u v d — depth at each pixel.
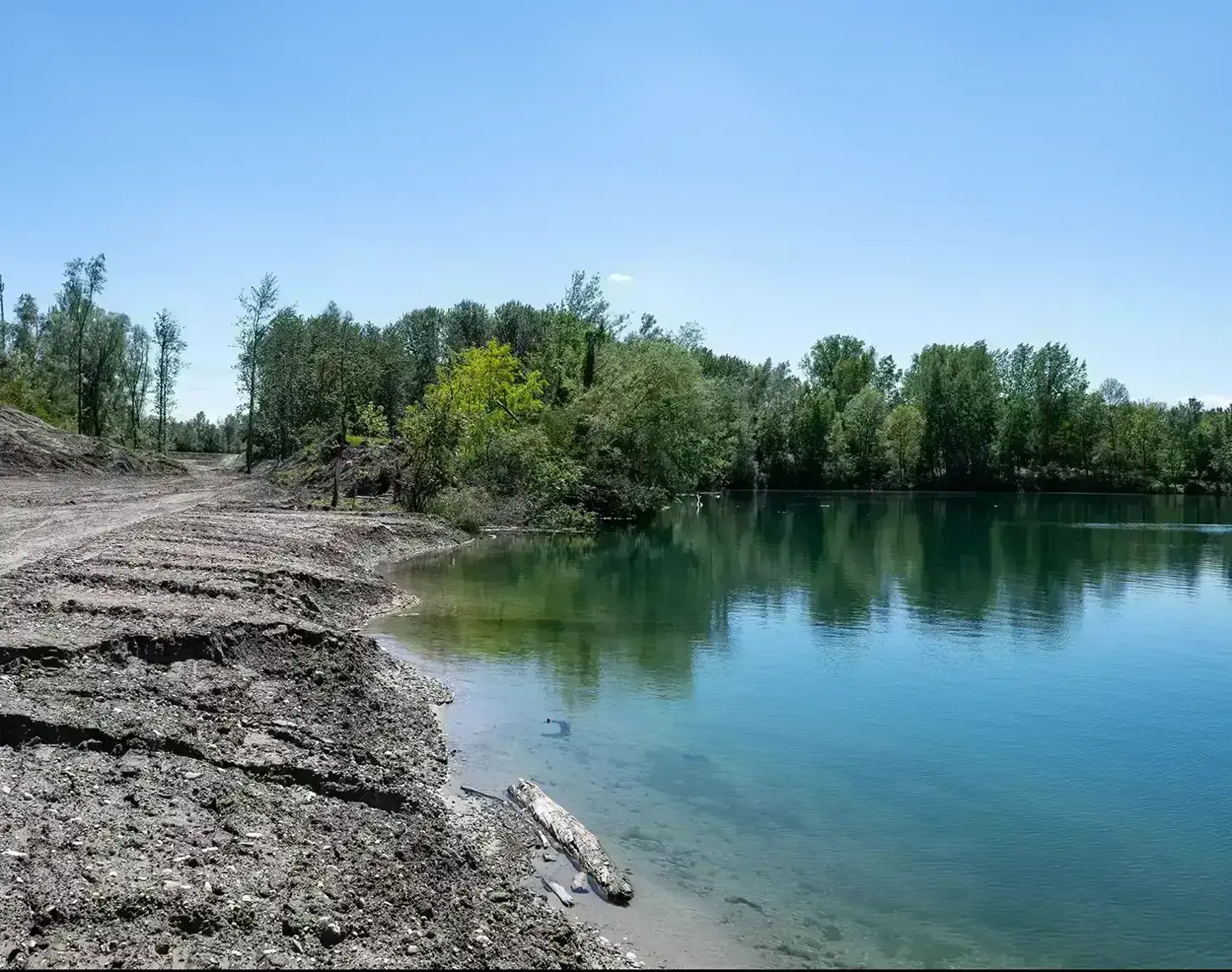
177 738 9.37
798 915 8.16
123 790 7.94
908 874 9.07
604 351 58.12
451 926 7.02
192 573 16.91
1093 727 14.14
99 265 69.75
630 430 52.44
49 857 6.41
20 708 8.95
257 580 17.30
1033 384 99.69
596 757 12.06
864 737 13.37
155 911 6.00
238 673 12.13
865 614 23.61
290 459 59.44
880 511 66.75
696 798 10.81
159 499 35.47
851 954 7.54
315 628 14.54
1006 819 10.54
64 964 5.30
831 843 9.73
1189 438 97.25
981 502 80.06
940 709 14.96
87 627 12.08
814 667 17.62
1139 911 8.46
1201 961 7.64
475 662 16.86
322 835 8.07
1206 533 48.94
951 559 36.38
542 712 13.92
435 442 39.56
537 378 56.69
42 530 22.89
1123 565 34.81
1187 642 20.69
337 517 34.03
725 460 79.06
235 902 6.37
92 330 75.06
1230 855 9.70
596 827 9.88
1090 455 97.94
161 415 89.50
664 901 8.30
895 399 117.69
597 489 50.97
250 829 7.79
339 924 6.49
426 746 11.76
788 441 97.62
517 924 7.36
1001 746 13.16
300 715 11.41
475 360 51.44
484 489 43.97
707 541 42.22
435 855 8.22
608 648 18.44
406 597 23.17
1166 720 14.55
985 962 7.52
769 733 13.40
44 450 49.72
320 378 56.25
